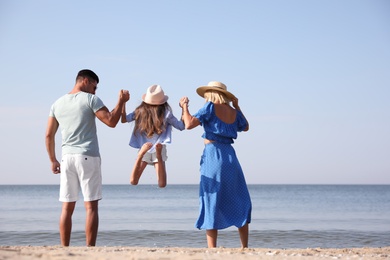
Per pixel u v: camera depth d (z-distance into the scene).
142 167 6.66
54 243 14.97
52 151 6.64
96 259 4.30
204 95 6.79
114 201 55.22
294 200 59.78
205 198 6.40
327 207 40.31
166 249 5.83
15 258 4.21
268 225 21.58
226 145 6.52
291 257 4.93
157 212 32.22
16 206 39.34
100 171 6.54
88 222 6.38
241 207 6.42
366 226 20.89
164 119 6.69
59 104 6.50
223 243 14.42
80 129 6.39
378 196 78.56
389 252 6.71
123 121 6.78
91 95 6.47
